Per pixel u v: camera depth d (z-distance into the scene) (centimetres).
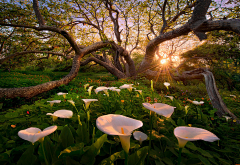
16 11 904
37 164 110
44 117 202
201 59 1588
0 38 1116
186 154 145
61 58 1552
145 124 182
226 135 227
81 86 984
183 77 1209
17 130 170
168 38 1009
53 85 833
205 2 668
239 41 1233
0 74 1483
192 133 73
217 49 1372
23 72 1992
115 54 1434
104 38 1106
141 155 104
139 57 2594
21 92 649
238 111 421
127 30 1323
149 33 1485
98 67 2911
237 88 1308
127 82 1070
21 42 1082
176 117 243
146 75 1452
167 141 146
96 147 107
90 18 1343
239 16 976
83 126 142
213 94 438
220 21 618
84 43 1295
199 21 702
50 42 1216
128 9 1205
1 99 590
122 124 72
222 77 1335
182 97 595
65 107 243
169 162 120
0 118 196
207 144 187
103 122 68
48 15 1017
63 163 107
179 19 1192
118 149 139
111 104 273
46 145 114
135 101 328
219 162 158
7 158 116
